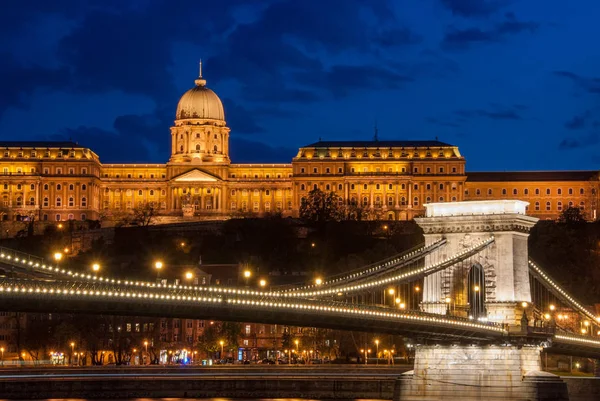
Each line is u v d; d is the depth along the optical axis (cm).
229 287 16738
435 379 19775
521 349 19412
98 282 14850
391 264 19812
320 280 19200
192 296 15038
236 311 15738
